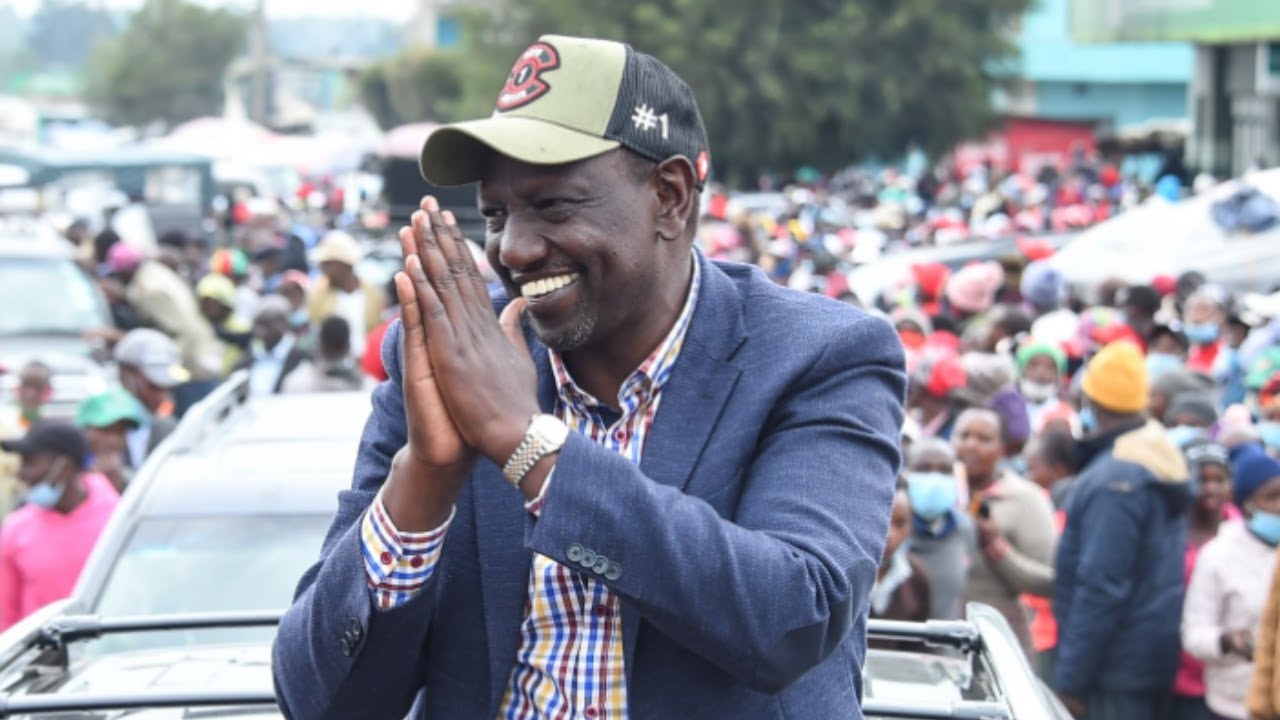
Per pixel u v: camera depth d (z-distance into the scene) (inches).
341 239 780.0
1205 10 2101.4
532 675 157.0
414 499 148.6
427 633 160.6
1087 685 409.4
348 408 399.9
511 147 147.3
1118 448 414.6
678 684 154.2
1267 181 962.7
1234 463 436.8
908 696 225.5
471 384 144.6
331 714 157.2
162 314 776.9
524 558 157.2
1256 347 683.4
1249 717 375.2
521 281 152.9
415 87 3954.2
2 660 201.5
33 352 769.6
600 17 2726.4
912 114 2696.9
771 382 158.9
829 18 2659.9
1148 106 3545.8
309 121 4456.2
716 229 1227.2
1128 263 956.6
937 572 382.6
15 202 1733.5
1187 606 406.6
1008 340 723.4
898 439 161.8
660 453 157.4
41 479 404.2
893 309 791.7
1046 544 414.3
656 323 159.5
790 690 158.2
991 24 2758.4
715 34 2598.4
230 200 1881.2
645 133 153.4
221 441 369.1
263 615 213.6
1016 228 1615.4
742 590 143.4
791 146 2625.5
